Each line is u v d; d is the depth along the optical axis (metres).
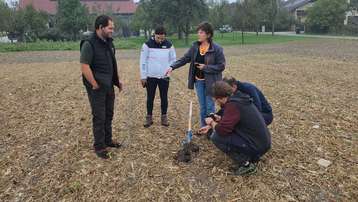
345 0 54.78
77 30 42.50
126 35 58.84
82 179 4.16
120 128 5.98
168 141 5.33
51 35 41.94
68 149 5.06
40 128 6.05
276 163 4.50
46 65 16.86
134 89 9.66
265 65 15.05
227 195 3.79
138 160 4.65
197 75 5.35
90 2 69.81
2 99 8.41
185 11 36.75
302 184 3.99
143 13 46.88
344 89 9.19
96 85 4.43
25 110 7.30
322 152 4.84
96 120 4.66
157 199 3.75
